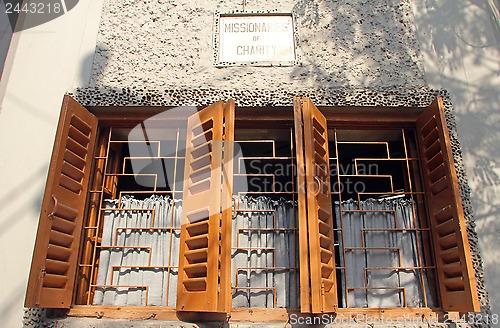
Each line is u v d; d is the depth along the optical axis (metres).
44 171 3.96
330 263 3.60
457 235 3.39
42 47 4.45
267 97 4.09
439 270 3.62
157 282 3.76
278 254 3.79
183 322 3.47
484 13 4.55
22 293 3.58
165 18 4.53
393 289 3.70
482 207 3.79
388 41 4.39
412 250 3.85
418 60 4.31
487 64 4.32
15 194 3.88
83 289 3.74
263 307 3.64
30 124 4.12
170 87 4.18
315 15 4.49
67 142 3.69
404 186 4.20
